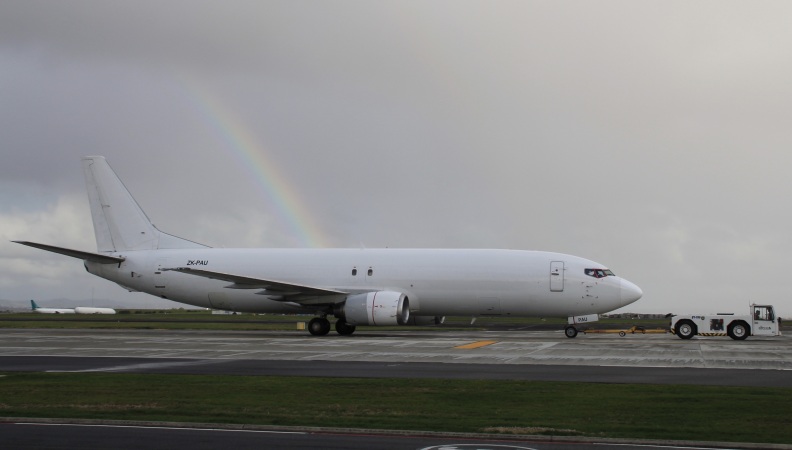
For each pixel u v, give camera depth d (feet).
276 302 168.04
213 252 175.73
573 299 156.15
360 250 168.66
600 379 78.64
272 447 44.57
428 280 160.45
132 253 179.73
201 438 47.24
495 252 161.79
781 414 56.80
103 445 44.68
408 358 102.53
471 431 49.52
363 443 46.06
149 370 87.25
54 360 100.32
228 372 84.74
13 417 54.08
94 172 183.73
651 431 49.96
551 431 49.47
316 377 79.51
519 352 113.39
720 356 108.37
